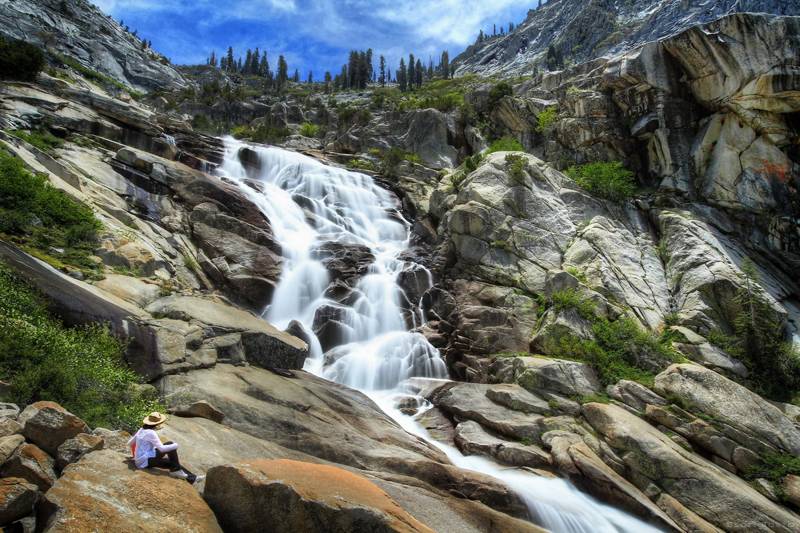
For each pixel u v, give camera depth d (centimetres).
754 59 2938
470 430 1789
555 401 1905
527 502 1349
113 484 719
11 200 1838
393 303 2664
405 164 4166
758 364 2166
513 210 2903
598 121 3456
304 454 1273
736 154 3055
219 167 3581
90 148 2778
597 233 2769
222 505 776
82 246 1909
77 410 1049
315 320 2425
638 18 12288
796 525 1451
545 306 2450
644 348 2159
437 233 3262
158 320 1592
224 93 7806
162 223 2538
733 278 2417
